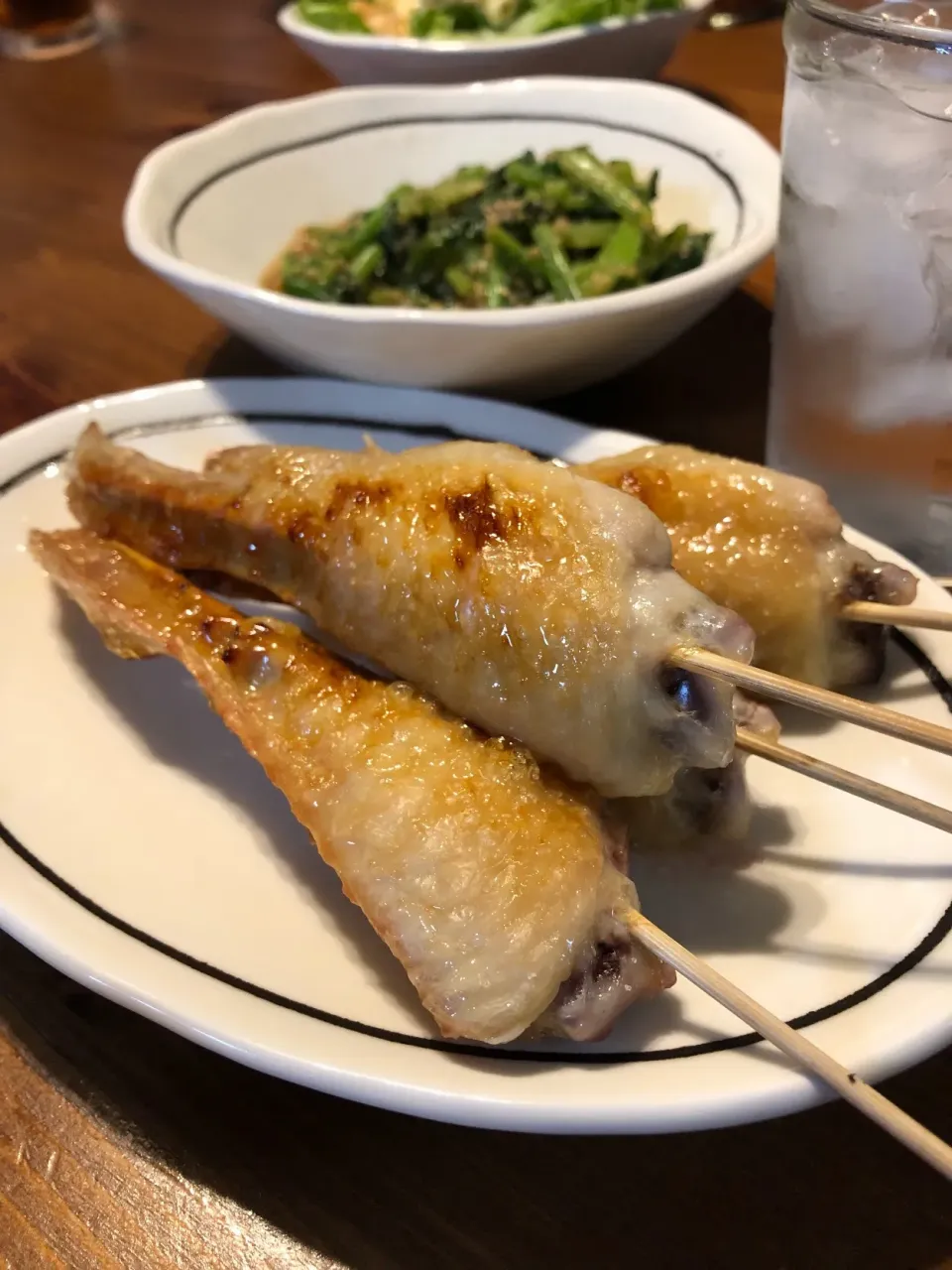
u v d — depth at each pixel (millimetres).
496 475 230
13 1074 210
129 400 339
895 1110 169
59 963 204
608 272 385
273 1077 203
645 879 231
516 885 197
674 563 250
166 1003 196
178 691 276
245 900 227
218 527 262
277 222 433
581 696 210
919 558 292
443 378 340
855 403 277
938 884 217
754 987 205
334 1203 192
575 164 416
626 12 499
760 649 252
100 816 244
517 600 213
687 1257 184
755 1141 196
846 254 262
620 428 357
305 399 339
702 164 412
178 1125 202
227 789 253
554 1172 194
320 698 230
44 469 323
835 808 239
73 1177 197
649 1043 196
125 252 482
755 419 357
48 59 693
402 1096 183
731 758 219
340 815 213
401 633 229
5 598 292
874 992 199
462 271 405
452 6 539
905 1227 186
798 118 266
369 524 235
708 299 328
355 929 222
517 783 214
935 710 251
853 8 278
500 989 190
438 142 453
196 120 590
